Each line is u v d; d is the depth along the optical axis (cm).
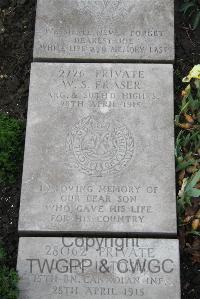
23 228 145
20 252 142
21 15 184
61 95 157
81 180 149
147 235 145
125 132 153
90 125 154
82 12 168
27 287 139
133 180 148
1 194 162
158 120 154
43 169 150
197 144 160
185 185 152
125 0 169
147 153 151
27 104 171
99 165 150
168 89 157
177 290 138
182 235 151
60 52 164
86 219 145
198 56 175
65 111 155
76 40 166
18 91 173
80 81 159
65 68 160
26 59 177
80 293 138
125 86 158
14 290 135
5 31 181
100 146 152
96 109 156
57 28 167
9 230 157
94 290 138
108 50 164
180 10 179
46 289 139
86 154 151
